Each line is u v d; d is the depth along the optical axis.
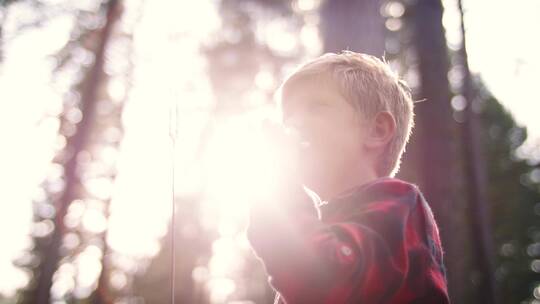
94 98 14.52
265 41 16.97
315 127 1.51
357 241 1.22
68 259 16.77
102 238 16.95
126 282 22.30
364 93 1.56
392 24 10.55
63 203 13.69
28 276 19.61
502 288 27.16
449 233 6.65
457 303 6.48
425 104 7.16
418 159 7.04
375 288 1.20
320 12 4.90
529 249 27.34
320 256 1.16
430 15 7.42
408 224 1.34
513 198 27.38
